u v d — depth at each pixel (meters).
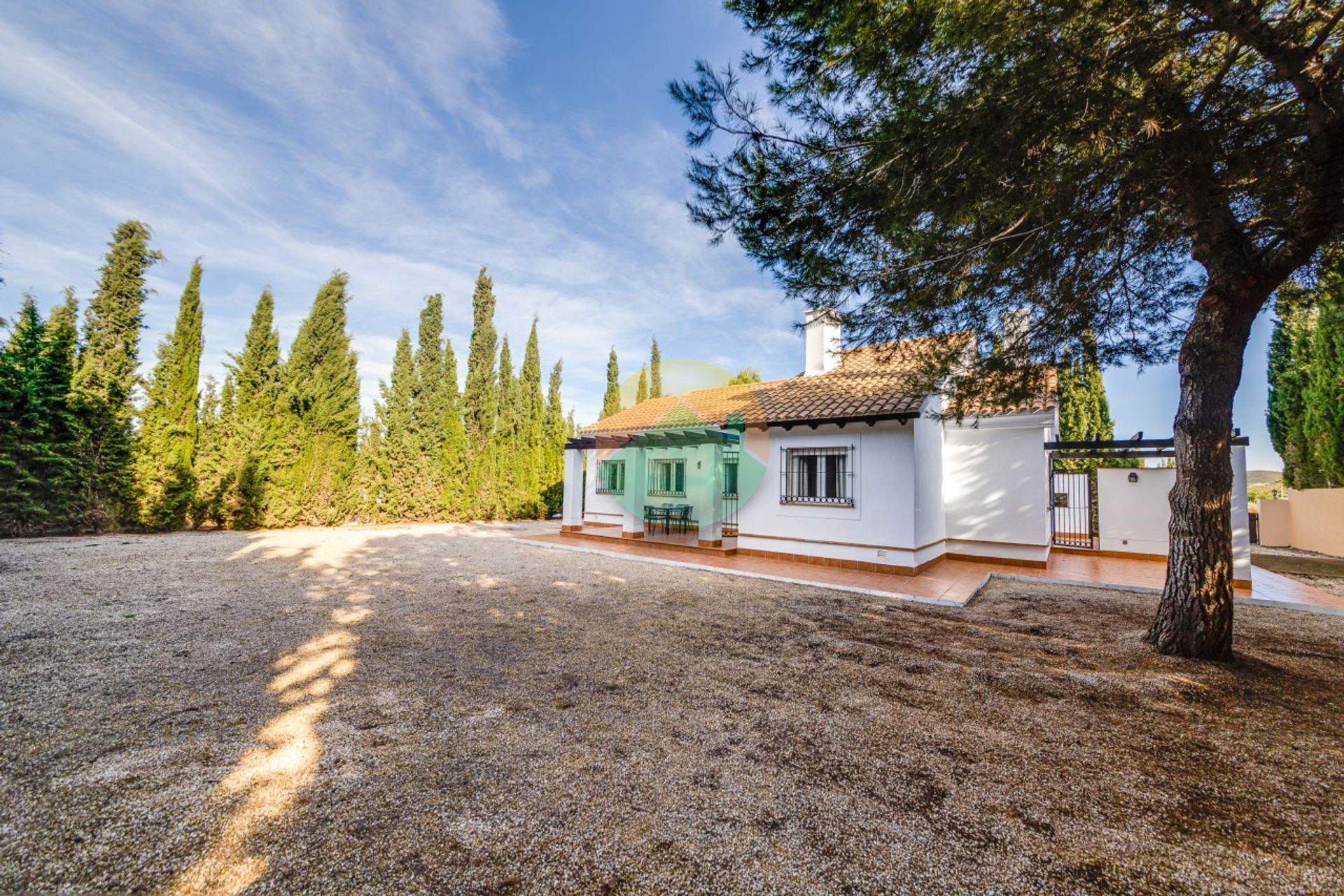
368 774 2.82
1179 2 3.03
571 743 3.22
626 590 7.90
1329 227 4.27
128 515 12.88
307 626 5.63
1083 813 2.59
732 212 4.61
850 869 2.13
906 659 4.96
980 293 5.04
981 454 10.98
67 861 2.07
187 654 4.68
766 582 8.82
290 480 15.41
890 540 9.38
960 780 2.88
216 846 2.18
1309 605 7.22
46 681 4.00
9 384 11.10
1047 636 5.78
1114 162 3.72
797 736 3.38
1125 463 17.81
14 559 8.95
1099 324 5.82
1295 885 2.10
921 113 3.59
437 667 4.53
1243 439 8.57
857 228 4.53
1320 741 3.41
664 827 2.40
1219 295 4.98
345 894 1.92
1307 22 3.26
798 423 10.18
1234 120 3.78
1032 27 3.25
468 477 19.50
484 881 2.02
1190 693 4.18
